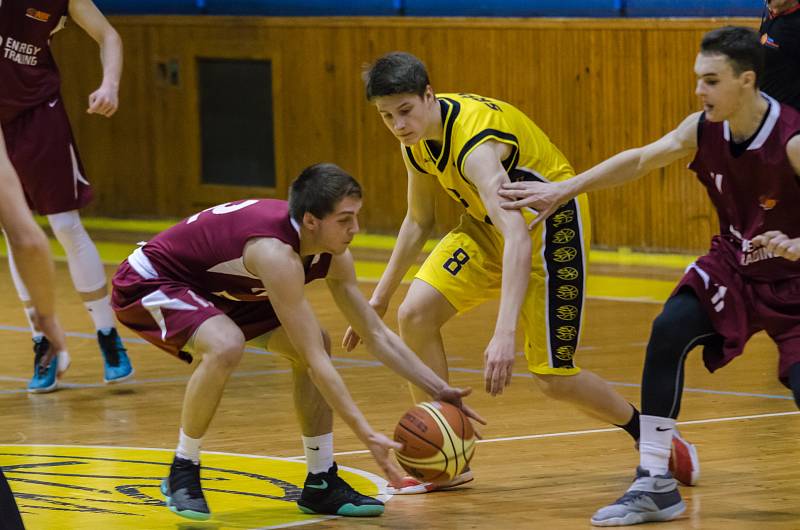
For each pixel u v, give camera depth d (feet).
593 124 62.75
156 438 31.94
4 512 18.16
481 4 66.03
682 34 59.72
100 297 38.32
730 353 23.41
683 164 60.29
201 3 74.64
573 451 29.86
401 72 24.56
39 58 37.76
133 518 24.62
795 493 25.71
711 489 26.17
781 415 33.22
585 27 62.23
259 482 27.40
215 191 74.84
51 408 35.73
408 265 28.14
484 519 24.30
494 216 24.62
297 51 70.74
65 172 38.06
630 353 42.42
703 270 23.73
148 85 76.13
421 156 26.25
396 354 24.90
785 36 34.22
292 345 24.39
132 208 77.97
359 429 22.88
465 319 49.57
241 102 73.41
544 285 26.48
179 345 24.13
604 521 23.53
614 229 62.90
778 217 22.82
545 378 26.94
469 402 35.70
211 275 24.22
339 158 70.13
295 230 23.48
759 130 22.38
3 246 70.13
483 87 65.51
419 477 24.67
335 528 23.80
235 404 35.86
